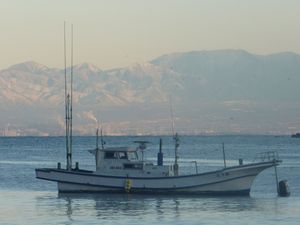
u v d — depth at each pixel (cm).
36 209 13675
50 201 14825
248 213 13162
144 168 15638
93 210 13538
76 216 12850
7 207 13962
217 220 12406
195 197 15400
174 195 15588
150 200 14925
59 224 12038
